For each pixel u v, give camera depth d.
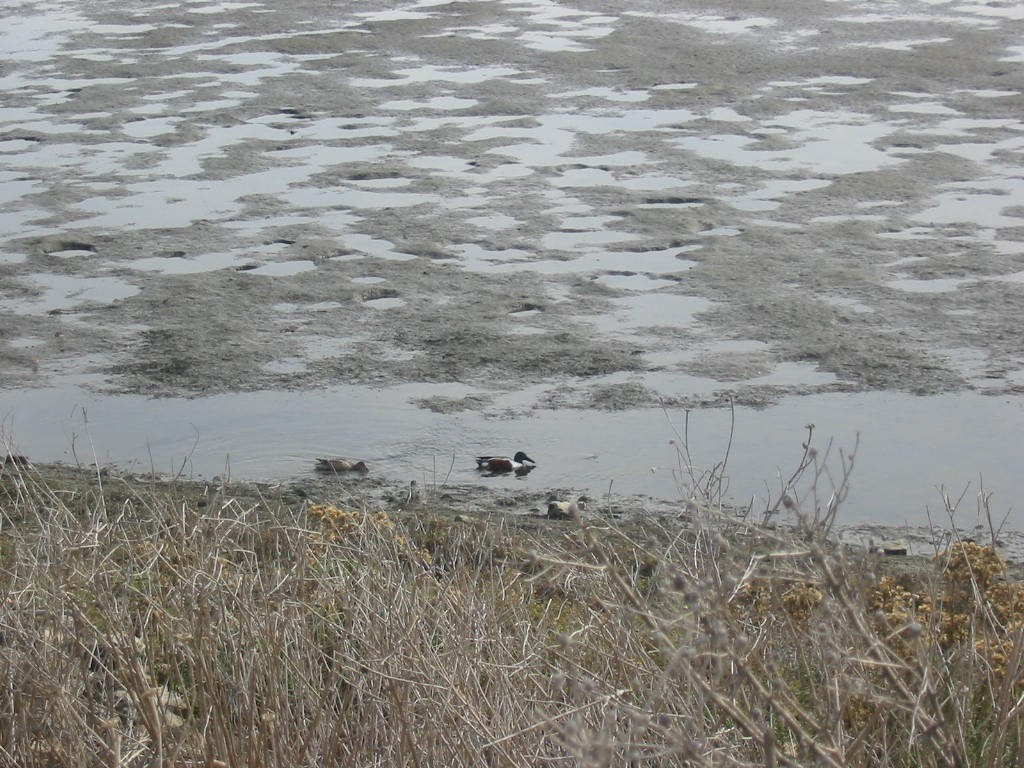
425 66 59.50
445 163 43.72
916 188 39.53
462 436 24.88
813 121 48.31
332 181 41.88
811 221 36.78
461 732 9.62
